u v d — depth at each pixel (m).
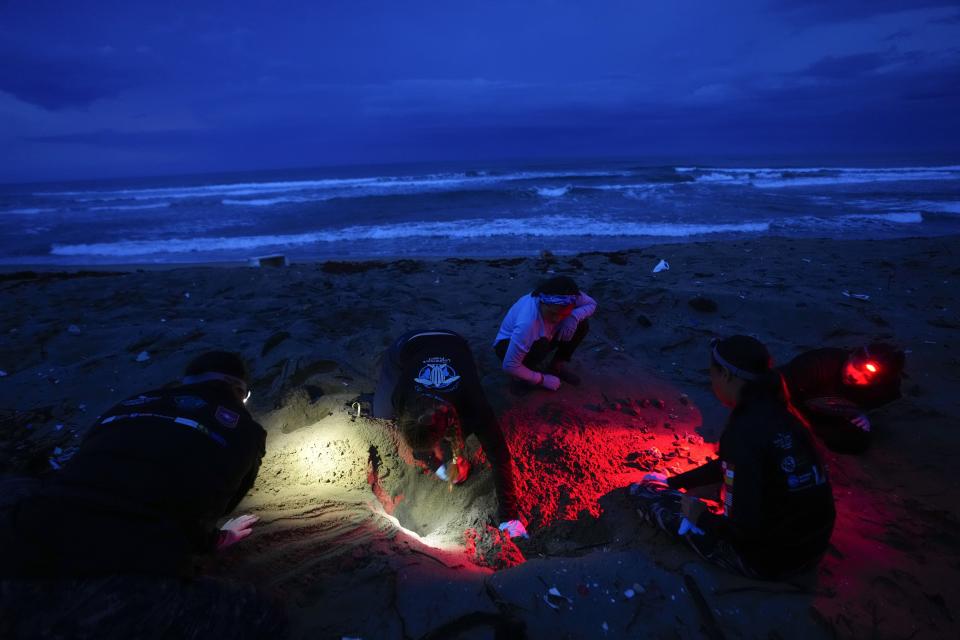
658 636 2.09
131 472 1.75
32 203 35.44
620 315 5.85
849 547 2.54
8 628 1.48
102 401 4.12
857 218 17.77
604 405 4.02
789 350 4.91
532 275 7.69
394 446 3.52
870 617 2.14
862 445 3.29
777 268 7.75
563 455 3.38
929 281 6.75
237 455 1.99
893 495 2.96
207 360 2.21
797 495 2.05
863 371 3.17
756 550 2.20
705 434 3.74
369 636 2.05
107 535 1.65
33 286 7.70
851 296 6.21
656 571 2.36
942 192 25.89
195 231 20.64
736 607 2.18
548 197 26.66
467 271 8.34
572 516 2.94
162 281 7.84
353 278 7.96
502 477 2.77
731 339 2.18
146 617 1.65
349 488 3.24
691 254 9.09
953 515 2.73
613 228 17.00
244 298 7.02
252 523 2.74
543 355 3.93
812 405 3.32
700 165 60.88
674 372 4.68
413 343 2.89
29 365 4.81
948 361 4.45
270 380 4.38
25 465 3.30
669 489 2.82
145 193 43.78
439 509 3.33
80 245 17.44
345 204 27.02
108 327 5.68
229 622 1.85
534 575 2.34
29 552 1.58
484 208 23.84
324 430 3.65
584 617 2.15
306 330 5.28
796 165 57.97
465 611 2.14
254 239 17.64
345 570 2.41
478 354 4.74
